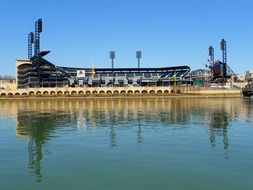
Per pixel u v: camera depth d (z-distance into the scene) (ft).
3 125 229.04
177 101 579.48
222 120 246.47
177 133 182.29
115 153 131.13
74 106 463.01
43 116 300.40
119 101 609.42
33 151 136.56
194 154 127.13
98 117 285.43
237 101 548.72
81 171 105.70
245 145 143.84
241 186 89.61
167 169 106.73
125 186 91.25
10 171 106.42
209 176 98.63
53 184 93.25
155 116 287.48
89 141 159.33
